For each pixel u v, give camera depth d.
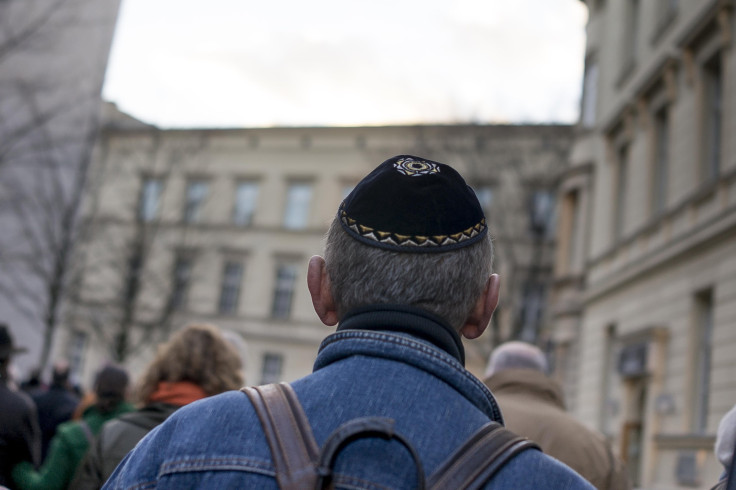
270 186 36.09
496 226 24.64
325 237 1.40
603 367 17.55
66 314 17.28
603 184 19.30
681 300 13.66
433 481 1.10
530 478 1.12
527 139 24.75
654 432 13.87
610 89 19.70
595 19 21.84
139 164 31.81
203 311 35.41
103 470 2.92
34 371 7.71
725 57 12.77
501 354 3.51
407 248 1.25
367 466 1.10
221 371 3.13
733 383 11.29
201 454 1.15
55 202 15.54
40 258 15.30
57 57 16.00
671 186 14.83
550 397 3.33
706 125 13.77
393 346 1.21
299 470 1.10
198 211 33.09
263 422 1.16
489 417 1.26
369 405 1.16
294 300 35.16
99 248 24.66
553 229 25.78
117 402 3.93
